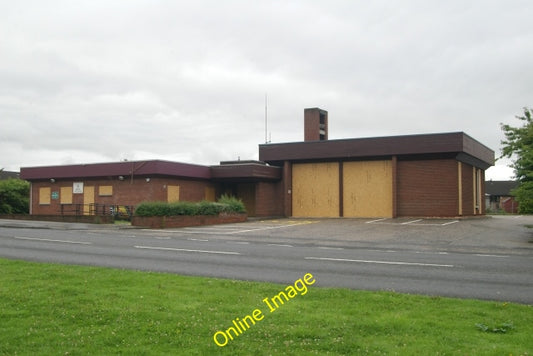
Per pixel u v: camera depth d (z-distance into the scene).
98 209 38.47
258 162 44.66
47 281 10.15
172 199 37.34
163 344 6.40
